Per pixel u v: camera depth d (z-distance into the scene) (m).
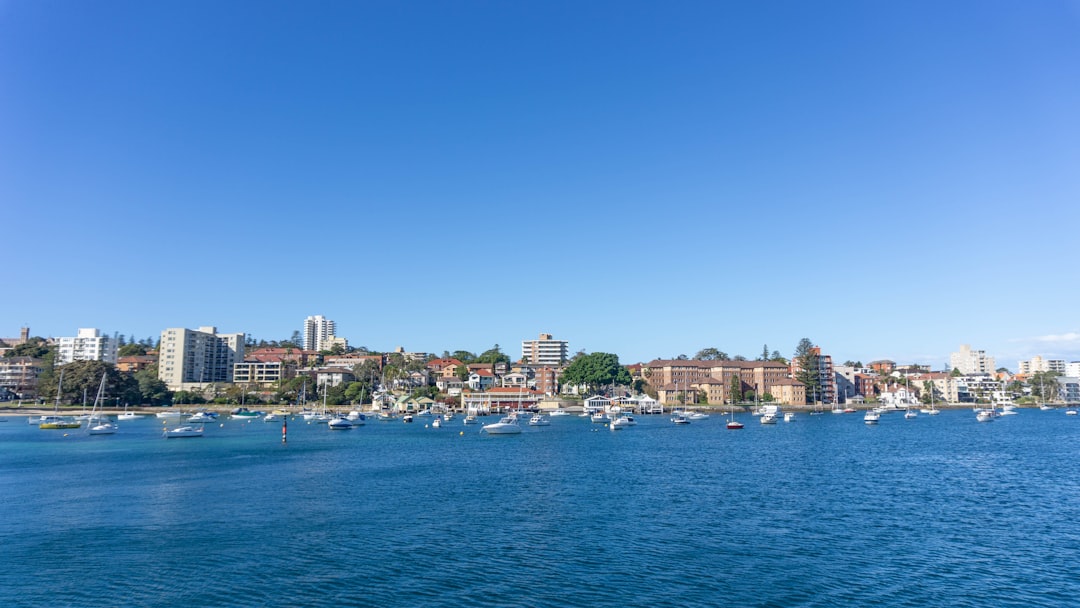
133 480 83.75
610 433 171.38
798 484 79.31
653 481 82.19
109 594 40.97
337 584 42.34
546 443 140.75
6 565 46.56
